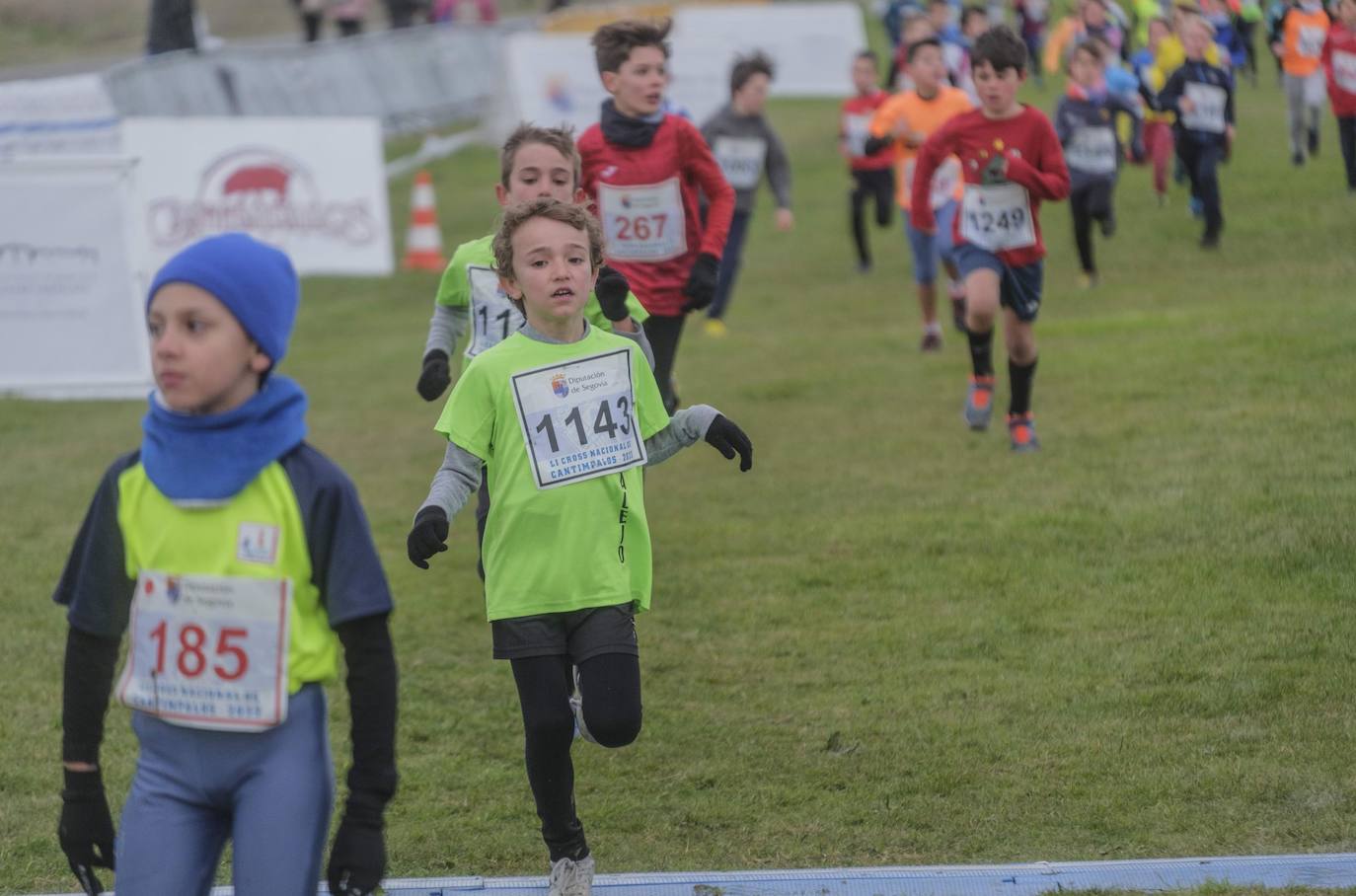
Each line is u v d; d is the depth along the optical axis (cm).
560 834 1533
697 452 3606
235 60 8581
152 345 1113
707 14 10862
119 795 1852
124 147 6556
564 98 9131
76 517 3288
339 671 2283
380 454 3816
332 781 1156
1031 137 3033
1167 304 4738
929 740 1933
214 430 1104
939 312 5331
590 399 1529
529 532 1508
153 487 1123
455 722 2091
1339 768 1761
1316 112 6675
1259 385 3541
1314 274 4828
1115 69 6006
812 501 3078
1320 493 2712
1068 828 1678
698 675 2209
